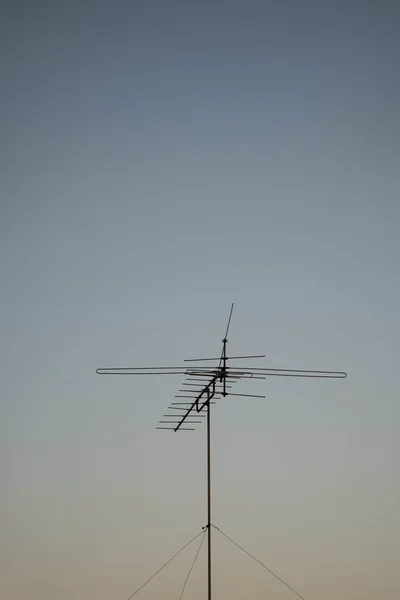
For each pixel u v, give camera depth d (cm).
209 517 1627
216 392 1617
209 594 1589
